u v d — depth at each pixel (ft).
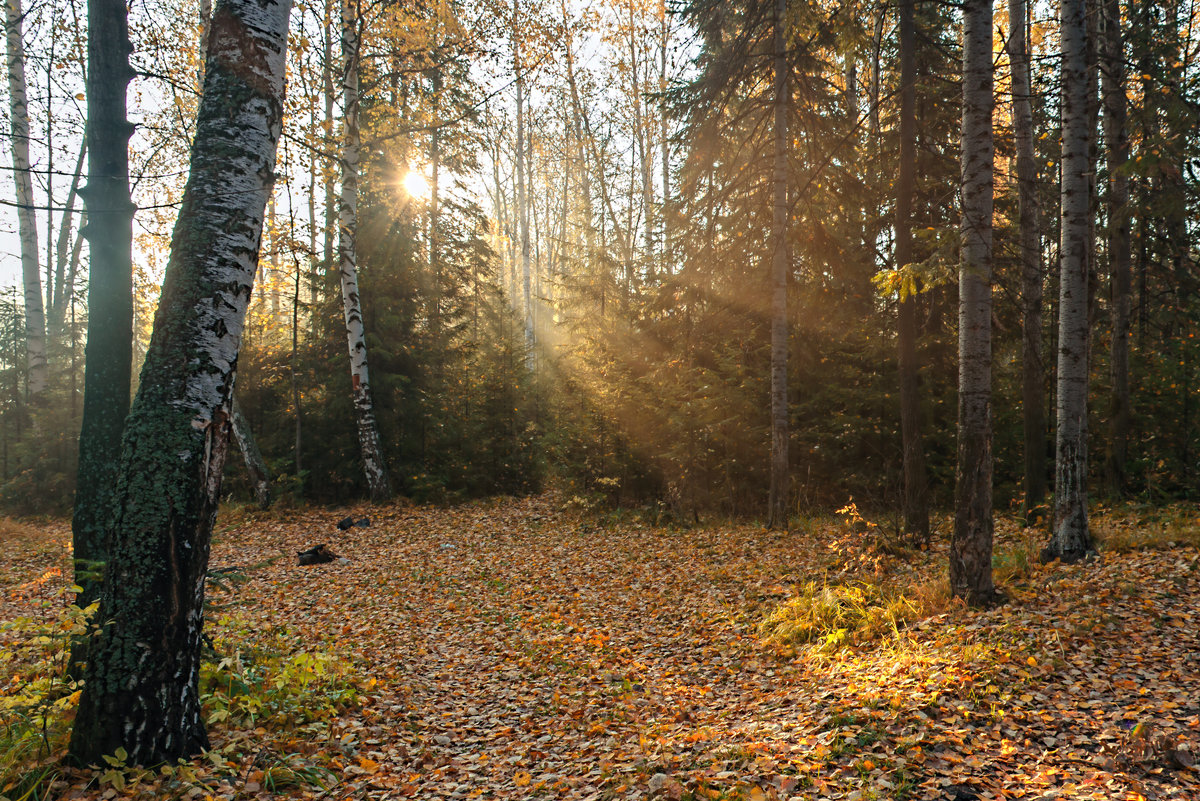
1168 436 43.57
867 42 36.06
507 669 23.11
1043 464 38.27
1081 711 14.94
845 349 49.34
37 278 60.44
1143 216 39.22
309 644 25.68
